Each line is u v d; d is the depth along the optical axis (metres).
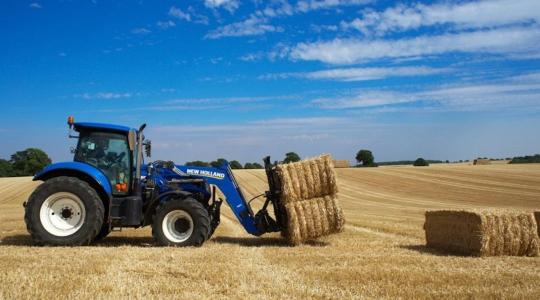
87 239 8.95
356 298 5.39
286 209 9.39
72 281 5.85
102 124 9.64
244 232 12.07
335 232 9.69
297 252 8.53
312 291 5.64
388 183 40.47
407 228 13.15
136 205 9.30
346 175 45.19
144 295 5.38
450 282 6.26
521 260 8.12
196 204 9.16
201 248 8.80
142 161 10.04
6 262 7.06
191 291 5.56
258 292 5.60
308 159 9.62
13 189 34.03
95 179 9.14
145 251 8.27
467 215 8.64
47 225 9.00
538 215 9.59
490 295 5.59
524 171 47.09
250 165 66.19
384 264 7.45
